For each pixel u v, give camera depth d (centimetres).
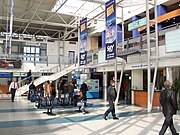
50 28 2666
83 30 1555
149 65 1102
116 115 947
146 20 1159
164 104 534
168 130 656
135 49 1209
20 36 2684
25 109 1147
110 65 1546
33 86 1667
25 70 2312
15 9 1962
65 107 1233
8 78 2411
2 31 2789
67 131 642
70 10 1991
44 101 1201
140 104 1314
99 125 731
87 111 1066
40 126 716
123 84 1702
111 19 1177
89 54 1884
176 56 963
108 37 1202
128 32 1995
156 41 1110
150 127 696
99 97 1877
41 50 2714
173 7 1553
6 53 2433
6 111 1075
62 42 2797
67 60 2509
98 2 1516
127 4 1666
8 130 656
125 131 642
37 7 1888
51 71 2409
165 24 1485
